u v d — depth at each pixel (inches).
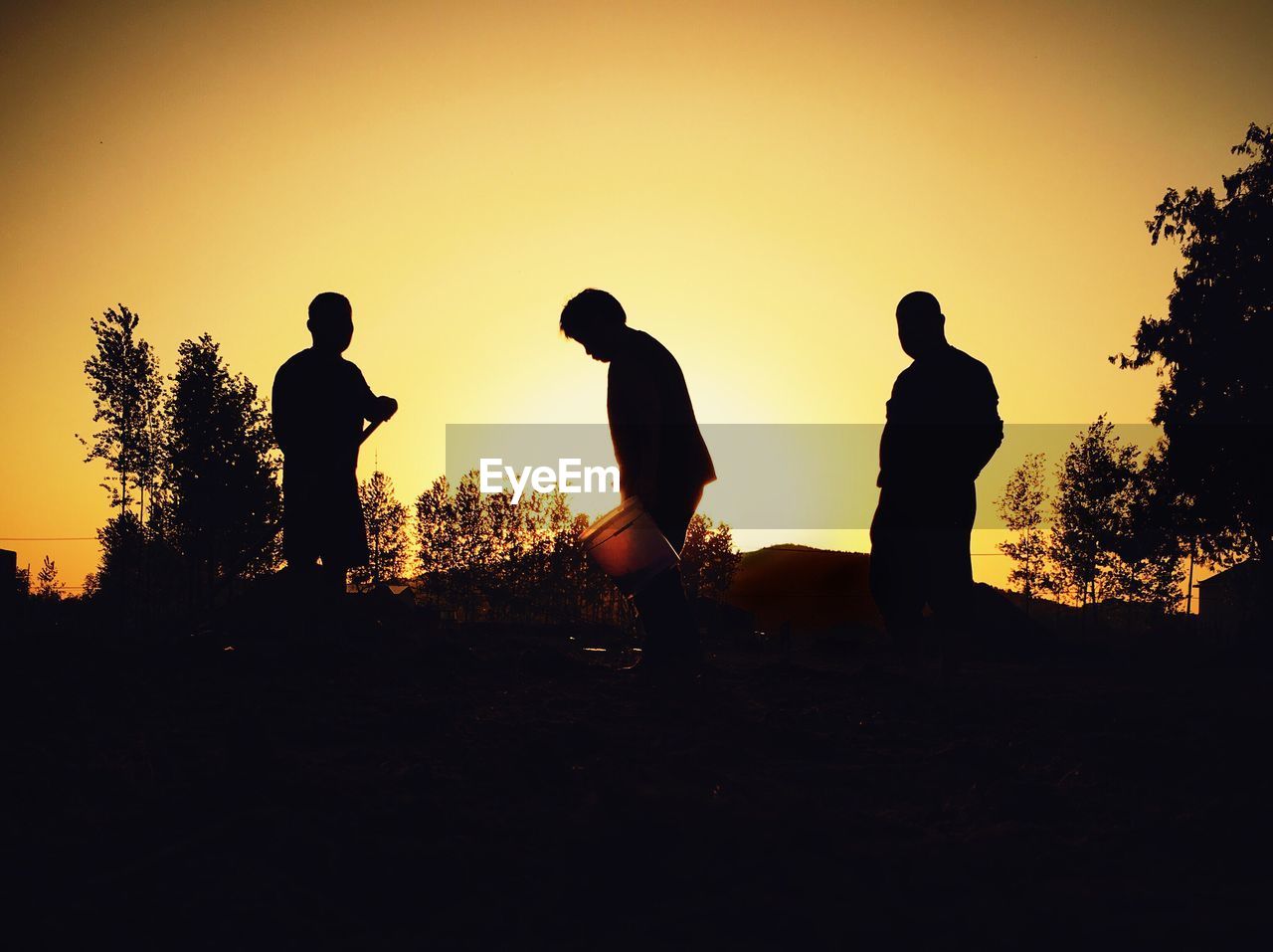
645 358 234.1
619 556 230.2
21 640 255.9
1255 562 1149.7
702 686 216.4
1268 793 123.8
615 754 141.3
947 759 144.9
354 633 313.3
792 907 85.1
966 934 79.9
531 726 162.4
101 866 92.8
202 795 114.7
